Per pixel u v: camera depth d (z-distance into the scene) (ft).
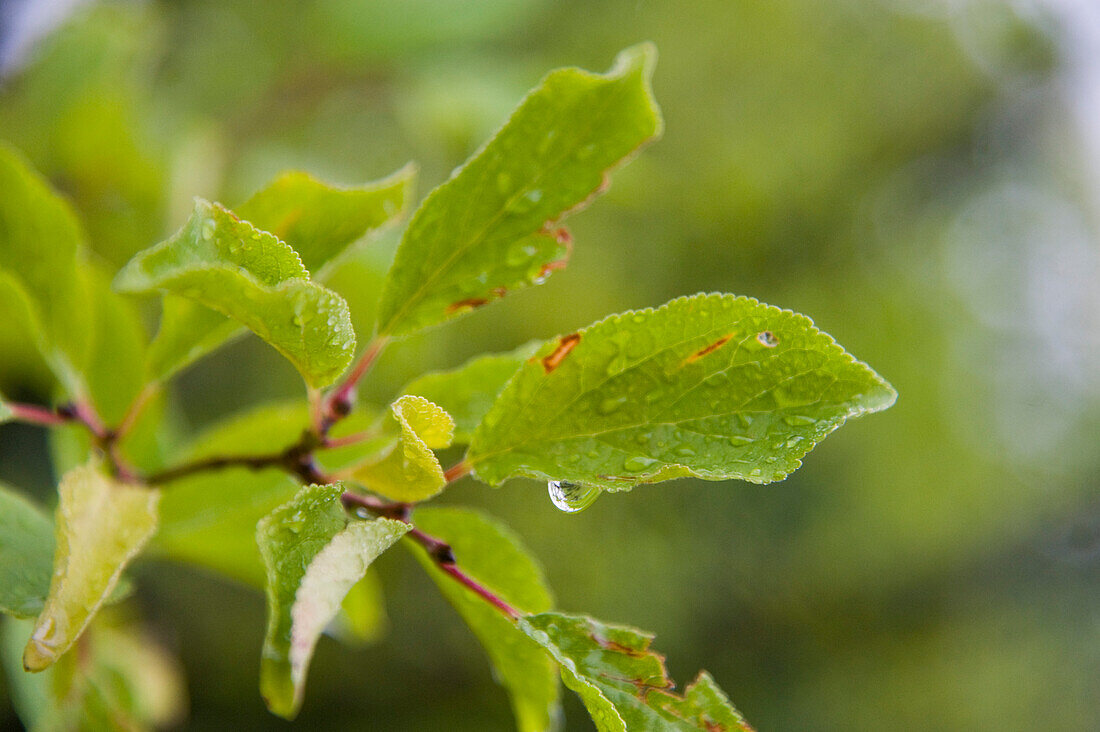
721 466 1.35
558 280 3.97
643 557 4.90
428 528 1.45
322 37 2.36
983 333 6.78
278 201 1.43
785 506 5.75
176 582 4.40
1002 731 6.20
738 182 4.92
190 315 1.46
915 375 6.12
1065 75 6.06
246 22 2.45
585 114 1.42
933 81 5.70
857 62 5.34
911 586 6.11
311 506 1.33
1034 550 6.58
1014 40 5.79
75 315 1.50
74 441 1.60
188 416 3.72
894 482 6.07
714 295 1.37
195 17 2.47
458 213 1.43
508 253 1.43
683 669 5.42
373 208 1.45
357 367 1.44
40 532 1.41
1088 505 6.67
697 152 4.76
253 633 4.66
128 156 2.02
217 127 2.23
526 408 1.38
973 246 6.82
